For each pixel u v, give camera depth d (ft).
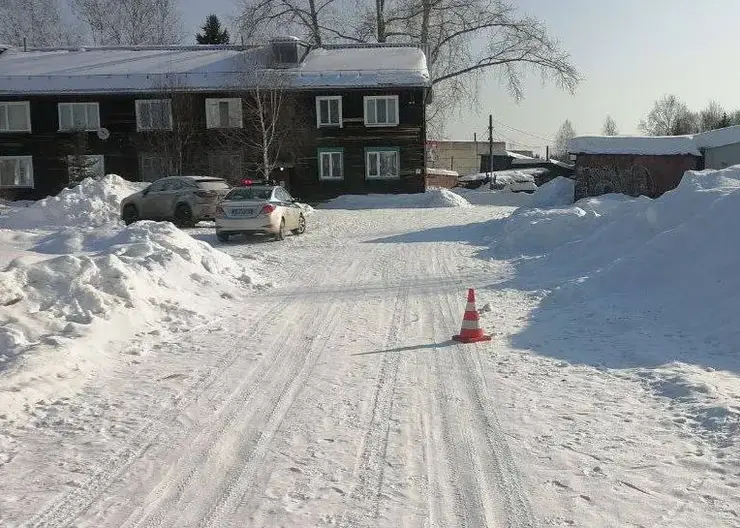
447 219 78.28
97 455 16.12
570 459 15.48
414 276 42.39
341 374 22.57
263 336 28.04
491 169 188.44
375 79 117.80
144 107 119.65
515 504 13.50
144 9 187.21
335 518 13.05
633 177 80.69
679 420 17.37
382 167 120.26
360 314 32.12
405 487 14.34
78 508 13.53
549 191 91.66
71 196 80.79
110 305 28.45
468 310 26.91
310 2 149.28
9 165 122.01
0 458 15.94
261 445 16.69
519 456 15.78
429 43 144.77
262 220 60.34
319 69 121.29
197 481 14.75
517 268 43.24
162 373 22.85
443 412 18.83
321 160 120.16
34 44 184.55
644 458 15.31
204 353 25.44
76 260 30.30
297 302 35.32
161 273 34.76
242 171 117.29
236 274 40.98
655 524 12.46
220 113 119.14
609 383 20.79
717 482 13.94
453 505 13.52
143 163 120.67
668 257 32.09
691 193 37.37
